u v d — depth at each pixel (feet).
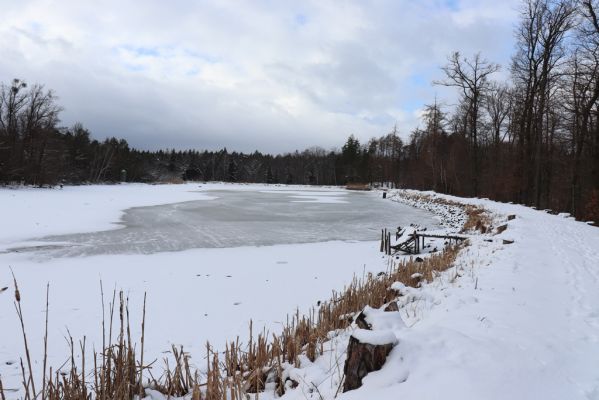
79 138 246.88
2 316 25.98
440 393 9.39
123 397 11.12
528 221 57.88
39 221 71.61
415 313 18.28
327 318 18.56
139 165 299.38
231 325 24.38
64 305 28.53
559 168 117.80
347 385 10.79
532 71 96.99
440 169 167.12
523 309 17.66
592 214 69.97
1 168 152.25
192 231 68.28
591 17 70.79
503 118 130.62
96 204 104.53
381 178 287.07
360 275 38.14
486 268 27.45
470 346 12.01
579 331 15.06
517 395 9.60
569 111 86.94
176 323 24.85
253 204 125.70
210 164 386.52
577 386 10.53
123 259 45.85
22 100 163.84
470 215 85.20
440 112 155.02
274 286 34.04
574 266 28.19
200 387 12.98
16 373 17.94
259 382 12.65
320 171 363.97
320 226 78.64
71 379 11.29
